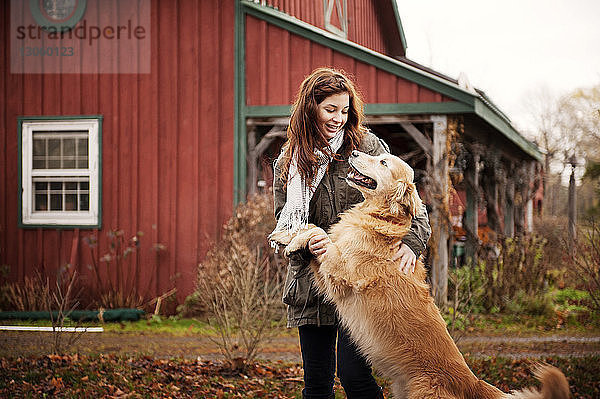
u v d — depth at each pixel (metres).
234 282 6.75
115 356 6.79
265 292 6.59
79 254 10.35
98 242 10.33
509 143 12.25
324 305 3.29
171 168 10.21
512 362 6.51
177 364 6.44
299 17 12.19
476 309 9.36
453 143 9.50
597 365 6.22
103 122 10.35
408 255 3.37
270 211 9.16
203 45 10.15
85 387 5.44
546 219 14.62
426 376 3.28
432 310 3.43
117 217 10.30
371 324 3.32
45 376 5.79
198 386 5.59
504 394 3.27
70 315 9.55
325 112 3.18
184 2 10.21
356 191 3.50
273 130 10.12
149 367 6.27
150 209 10.23
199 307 9.76
